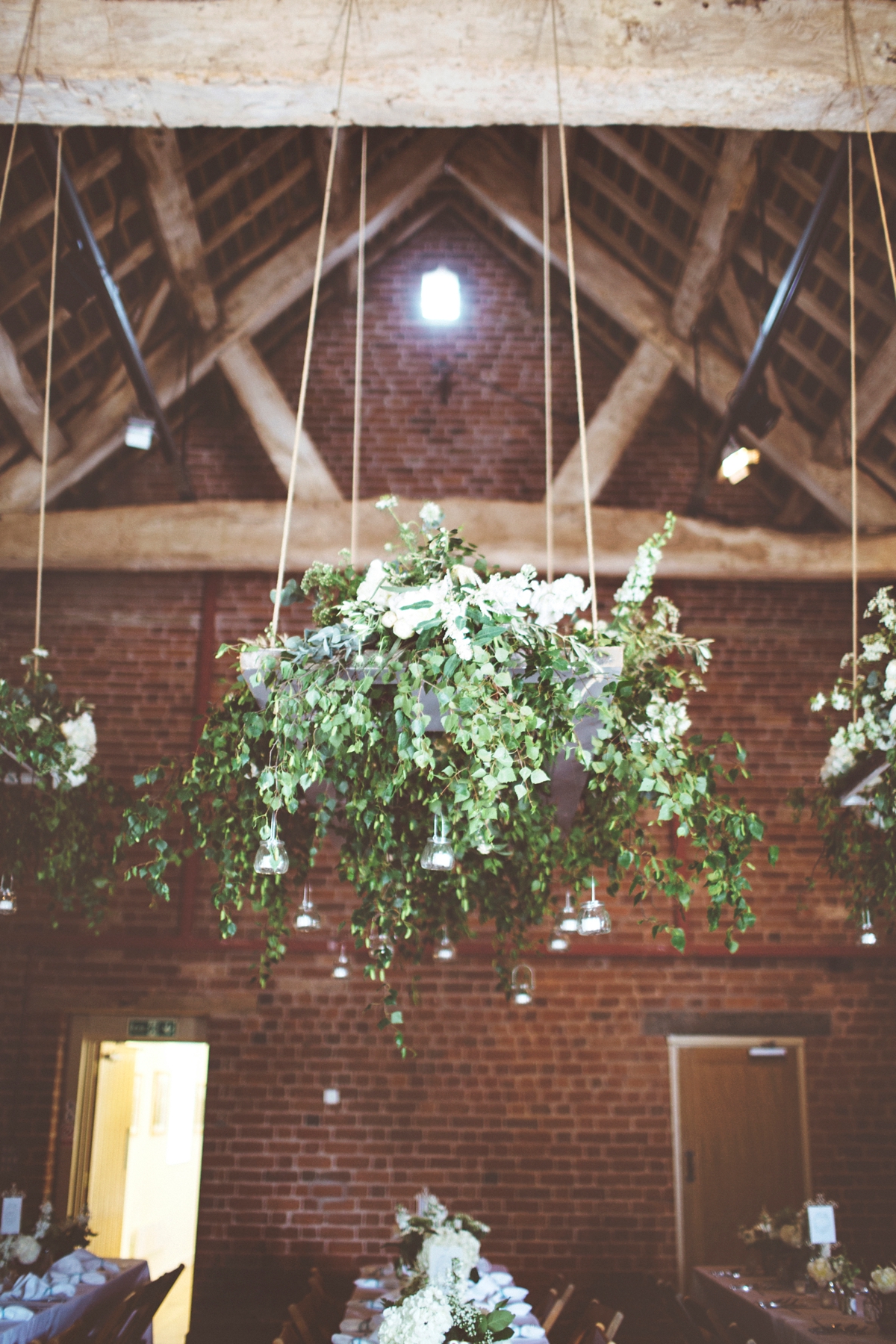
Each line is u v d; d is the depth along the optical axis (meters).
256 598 7.85
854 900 4.56
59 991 7.16
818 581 7.93
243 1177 6.86
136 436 6.56
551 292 8.38
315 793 3.75
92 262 5.59
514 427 8.25
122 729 7.62
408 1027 7.13
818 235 5.43
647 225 7.19
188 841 7.41
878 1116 7.07
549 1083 7.05
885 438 7.26
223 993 7.17
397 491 8.08
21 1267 5.39
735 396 6.56
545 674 2.74
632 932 7.29
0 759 4.43
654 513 7.59
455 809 2.86
